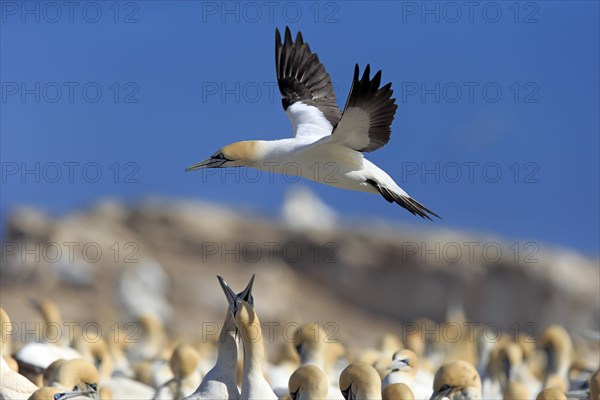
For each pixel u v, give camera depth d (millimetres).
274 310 49344
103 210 54688
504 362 20109
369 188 15289
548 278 49625
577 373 22422
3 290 48094
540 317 49531
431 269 51000
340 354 20562
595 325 49500
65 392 14086
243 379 14039
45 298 45938
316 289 52312
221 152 15625
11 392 15219
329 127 16422
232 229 54750
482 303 50250
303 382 14039
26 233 52875
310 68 17188
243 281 51844
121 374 21500
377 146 14344
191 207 56312
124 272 46125
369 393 14172
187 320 47281
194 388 17672
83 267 49500
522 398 18531
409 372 17656
